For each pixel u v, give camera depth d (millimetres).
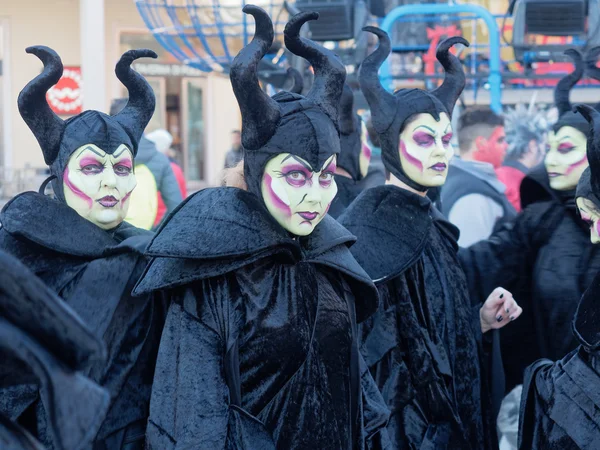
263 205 3463
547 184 5180
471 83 8844
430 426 4504
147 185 7027
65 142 3855
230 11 9008
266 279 3451
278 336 3398
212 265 3387
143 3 9391
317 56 3508
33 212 3775
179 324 3395
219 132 17156
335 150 3451
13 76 17656
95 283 3748
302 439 3424
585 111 4180
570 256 5066
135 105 4055
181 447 3213
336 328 3564
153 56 4047
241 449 3250
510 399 5500
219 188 3525
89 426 1752
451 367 4609
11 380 1853
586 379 3918
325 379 3508
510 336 5285
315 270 3590
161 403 3340
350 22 7754
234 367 3359
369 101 4711
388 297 4496
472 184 6309
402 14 7887
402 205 4586
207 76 16922
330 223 3705
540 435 4113
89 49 12328
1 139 17812
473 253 5227
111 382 3672
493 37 8062
